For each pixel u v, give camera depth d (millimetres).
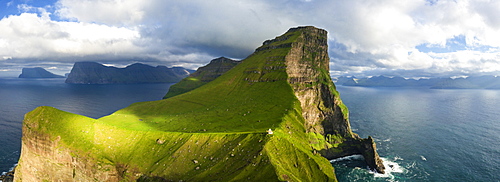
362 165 159500
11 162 146875
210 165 110750
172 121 171250
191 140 128500
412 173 141875
